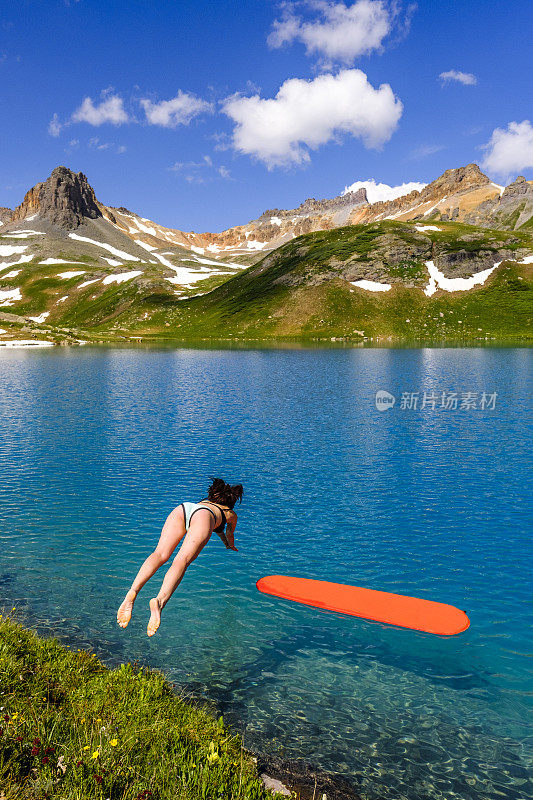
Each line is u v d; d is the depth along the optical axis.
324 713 7.27
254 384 53.72
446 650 8.87
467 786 6.03
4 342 144.25
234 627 9.52
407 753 6.55
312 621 9.79
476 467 21.36
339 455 23.42
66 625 9.48
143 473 20.14
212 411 36.28
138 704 6.62
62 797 4.52
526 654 8.73
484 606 10.29
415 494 17.80
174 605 10.33
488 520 15.26
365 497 17.47
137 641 9.02
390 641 9.17
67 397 43.22
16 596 10.57
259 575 11.66
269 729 6.90
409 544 13.50
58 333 167.75
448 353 103.25
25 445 25.09
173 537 7.21
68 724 5.88
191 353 111.06
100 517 15.23
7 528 14.34
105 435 27.62
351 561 12.44
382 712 7.33
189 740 6.07
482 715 7.29
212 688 7.76
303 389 49.31
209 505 7.66
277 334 171.38
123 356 101.06
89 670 7.75
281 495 17.61
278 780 5.95
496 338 150.38
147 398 42.84
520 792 5.95
